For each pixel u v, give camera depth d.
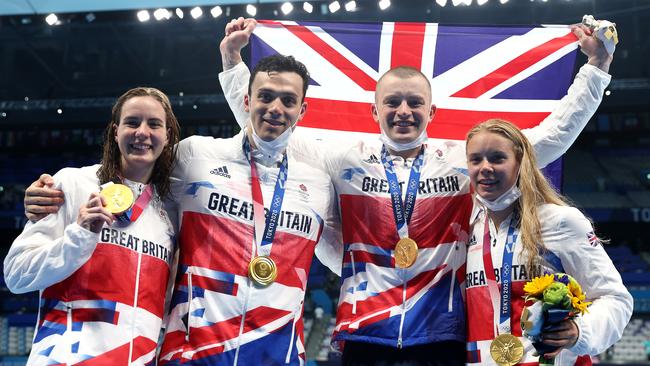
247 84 4.30
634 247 18.59
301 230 3.84
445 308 3.76
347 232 3.99
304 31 4.96
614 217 17.77
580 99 4.16
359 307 3.81
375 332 3.73
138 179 3.72
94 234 3.33
